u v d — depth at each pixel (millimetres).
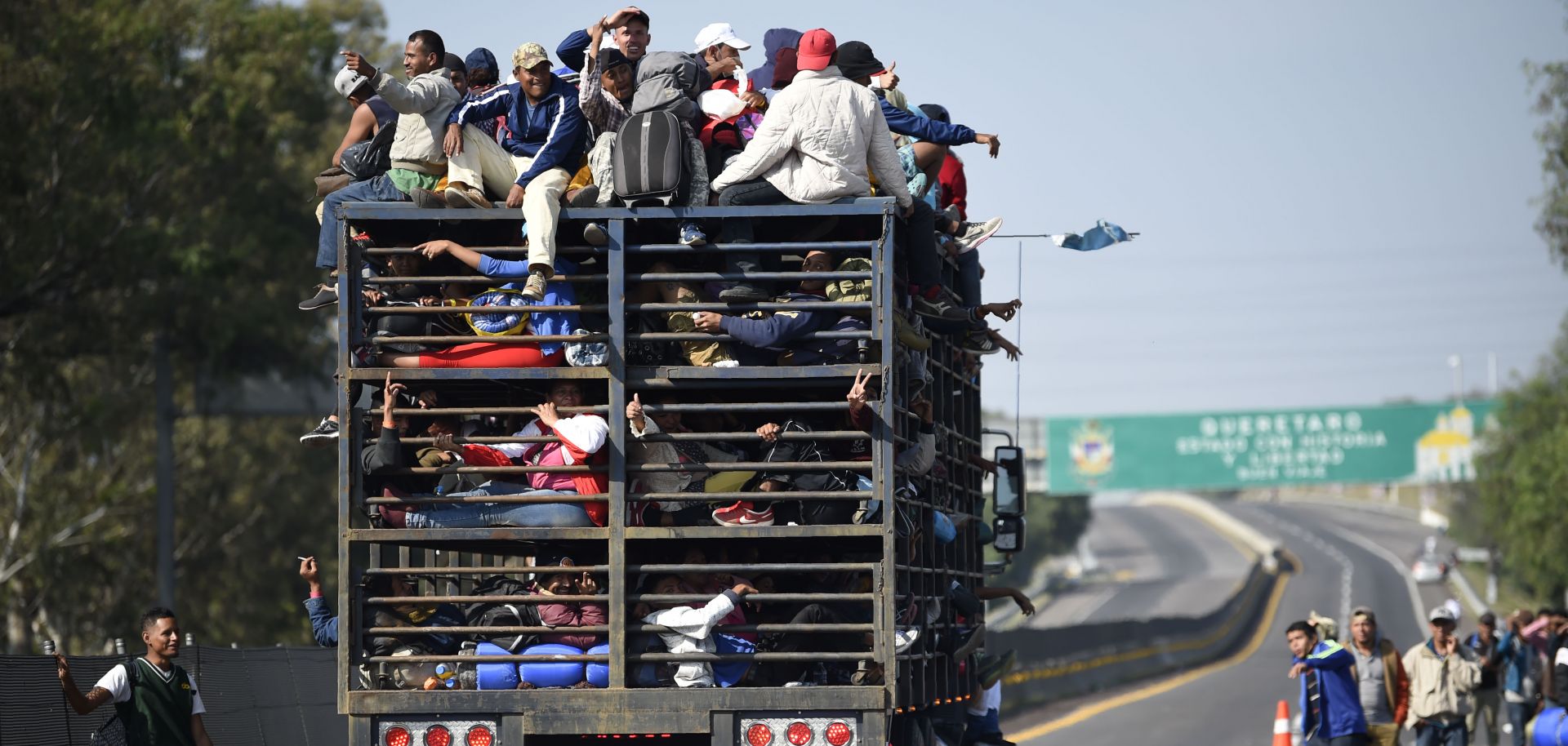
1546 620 71125
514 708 28797
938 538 36625
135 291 134500
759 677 30781
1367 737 49531
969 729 45812
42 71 113875
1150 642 177250
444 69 36250
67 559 145875
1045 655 126688
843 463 29000
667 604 29641
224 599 168500
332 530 178750
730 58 39656
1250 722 102125
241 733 44500
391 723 28875
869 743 28656
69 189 121688
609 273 29203
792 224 31875
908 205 31594
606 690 28812
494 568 29141
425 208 29531
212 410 160500
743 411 28859
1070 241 40750
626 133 29344
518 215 29453
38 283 124750
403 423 30156
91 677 38062
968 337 39156
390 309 29406
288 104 153000
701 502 30000
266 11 146750
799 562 31094
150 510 161250
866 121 30625
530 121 32469
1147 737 90500
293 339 156875
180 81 141500
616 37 35438
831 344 30438
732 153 32594
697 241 29297
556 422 28938
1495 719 70312
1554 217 154875
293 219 160750
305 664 52062
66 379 147625
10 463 152375
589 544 32469
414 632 28953
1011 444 45562
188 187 141750
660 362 30469
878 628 28797
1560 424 196375
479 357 29469
